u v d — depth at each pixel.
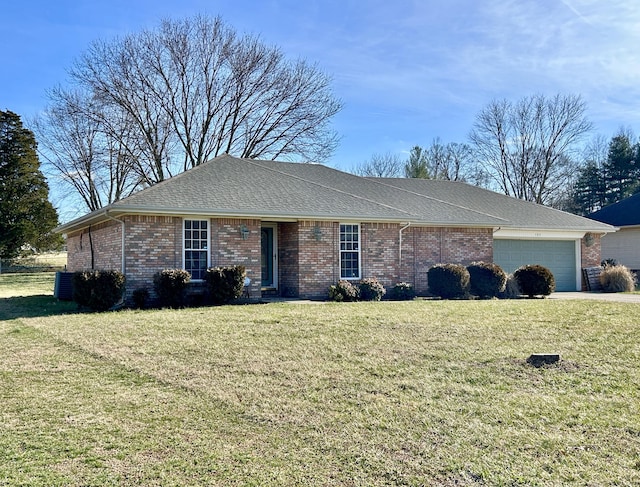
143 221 15.49
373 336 9.95
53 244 40.28
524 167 47.34
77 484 4.22
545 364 7.74
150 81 33.53
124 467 4.52
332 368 7.69
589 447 4.83
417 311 13.28
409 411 5.83
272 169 21.20
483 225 20.67
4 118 38.41
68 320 12.53
